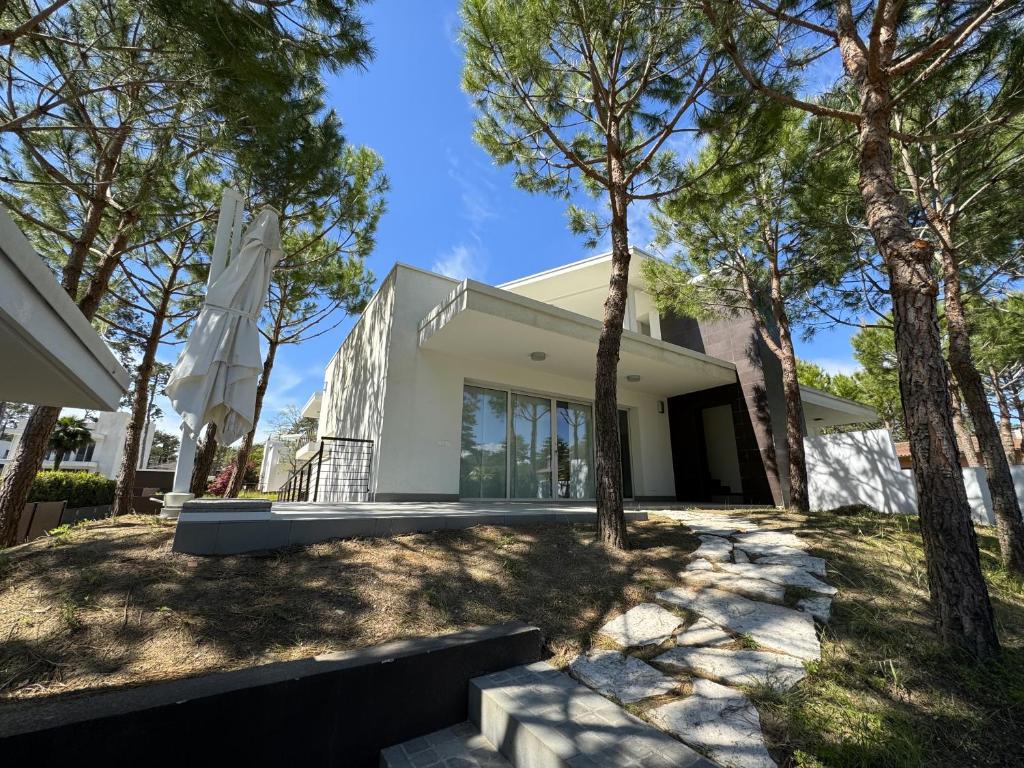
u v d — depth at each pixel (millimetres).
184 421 3670
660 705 2131
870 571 3693
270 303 10742
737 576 3643
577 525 4934
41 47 4191
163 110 4344
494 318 6453
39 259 1710
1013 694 2188
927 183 5754
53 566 2871
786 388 7141
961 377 4926
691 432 10859
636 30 5070
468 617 2912
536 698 2139
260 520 3395
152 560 3014
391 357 7281
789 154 6328
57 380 2355
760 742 1861
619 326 4941
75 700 1588
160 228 7078
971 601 2609
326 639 2518
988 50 4371
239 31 3389
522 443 8742
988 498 5953
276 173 6664
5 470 5398
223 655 2283
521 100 5688
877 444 6406
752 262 7836
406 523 4055
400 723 2100
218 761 1626
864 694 2195
